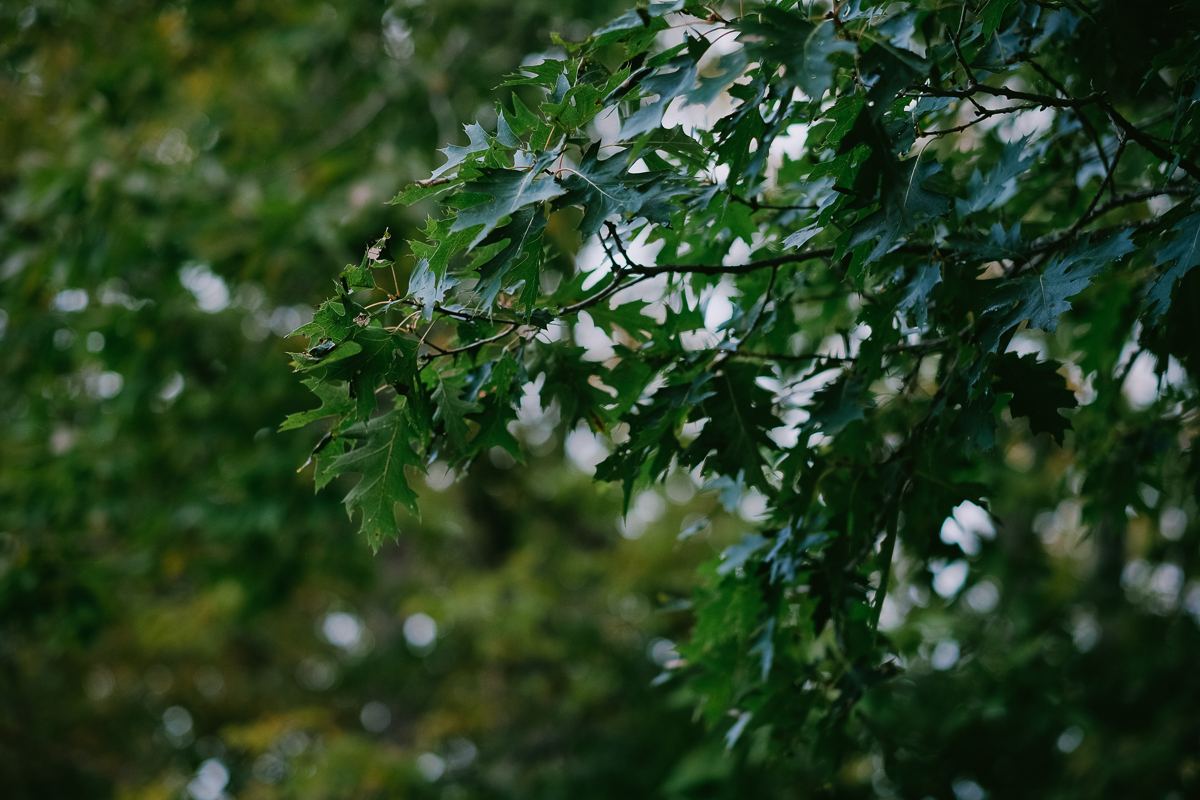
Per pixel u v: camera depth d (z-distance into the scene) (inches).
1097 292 122.0
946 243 85.3
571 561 370.3
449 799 303.6
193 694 474.9
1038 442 266.8
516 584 333.7
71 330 255.1
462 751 372.2
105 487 257.3
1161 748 235.0
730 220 98.4
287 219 235.1
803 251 88.4
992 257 82.2
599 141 71.0
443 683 407.2
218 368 279.0
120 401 255.1
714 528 350.6
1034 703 213.8
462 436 82.4
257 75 296.2
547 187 69.0
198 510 259.3
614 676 342.3
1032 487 254.5
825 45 61.1
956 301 84.4
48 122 275.4
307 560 293.3
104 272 236.2
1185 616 264.8
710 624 108.0
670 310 97.2
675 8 69.2
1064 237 83.7
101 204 231.9
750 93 72.1
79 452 253.9
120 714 457.4
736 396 90.6
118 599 312.2
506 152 74.5
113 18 264.2
